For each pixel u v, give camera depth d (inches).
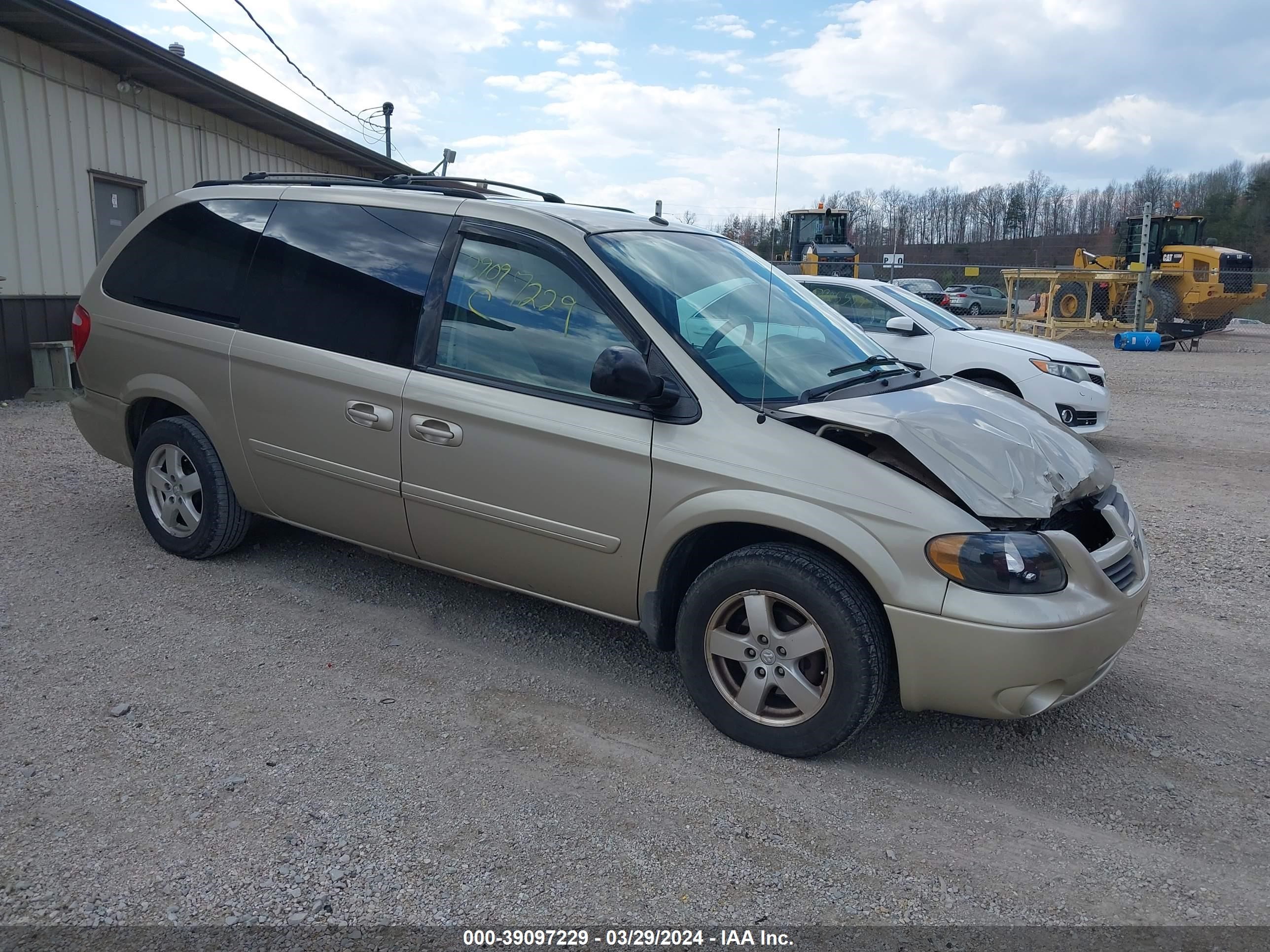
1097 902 109.5
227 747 133.0
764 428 135.8
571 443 145.7
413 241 167.5
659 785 129.3
